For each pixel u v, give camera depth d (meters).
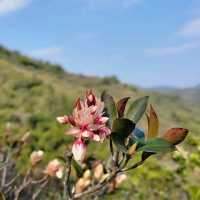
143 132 0.27
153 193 0.72
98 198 0.38
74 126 0.24
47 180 0.38
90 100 0.25
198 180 0.70
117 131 0.24
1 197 0.31
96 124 0.24
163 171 0.72
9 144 0.48
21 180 0.47
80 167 0.39
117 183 0.39
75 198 0.28
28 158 0.72
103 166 0.37
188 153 0.70
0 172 0.45
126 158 0.25
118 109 0.26
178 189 0.71
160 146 0.25
